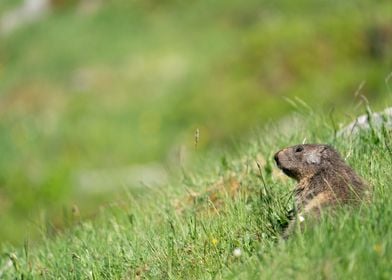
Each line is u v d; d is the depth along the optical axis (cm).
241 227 1504
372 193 1349
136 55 5925
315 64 4838
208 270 1402
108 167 4716
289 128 2147
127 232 1811
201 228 1569
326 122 1995
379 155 1593
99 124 5138
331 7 5522
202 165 2238
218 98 4853
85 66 5988
